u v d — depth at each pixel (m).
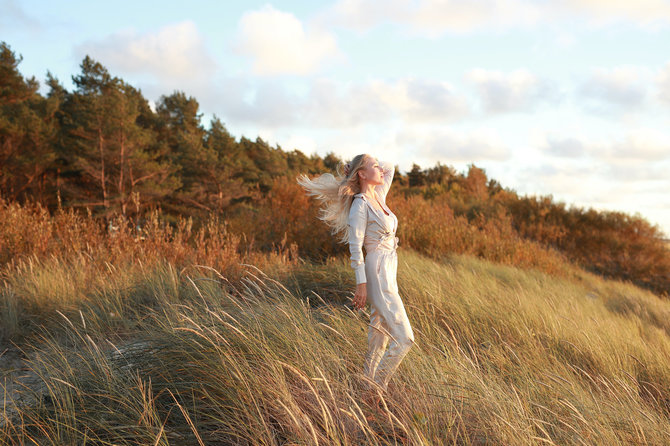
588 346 3.75
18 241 6.47
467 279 5.77
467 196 21.06
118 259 6.11
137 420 2.22
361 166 2.83
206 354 2.59
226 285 5.30
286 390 2.15
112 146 22.61
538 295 5.96
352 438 2.04
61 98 33.06
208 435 2.14
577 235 15.92
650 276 14.64
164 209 26.78
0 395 2.91
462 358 2.88
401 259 6.63
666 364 3.71
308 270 5.88
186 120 35.91
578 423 2.23
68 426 2.14
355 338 3.14
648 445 2.21
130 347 3.19
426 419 2.14
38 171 22.95
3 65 25.98
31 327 4.29
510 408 2.22
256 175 29.58
